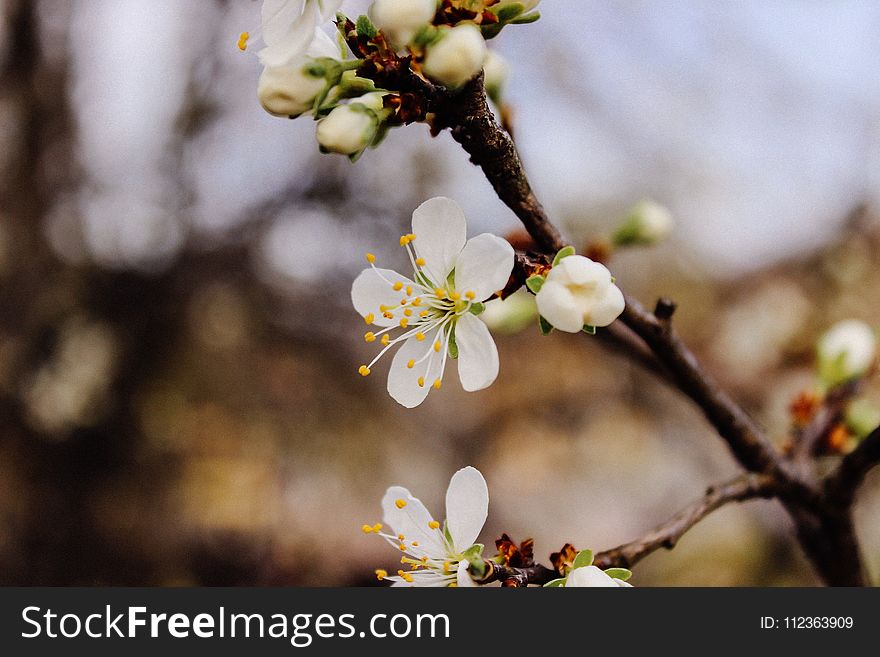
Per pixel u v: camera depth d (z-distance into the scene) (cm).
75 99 66
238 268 66
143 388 63
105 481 62
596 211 68
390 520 26
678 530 25
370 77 24
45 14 64
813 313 55
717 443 63
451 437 68
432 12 23
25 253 62
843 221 57
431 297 25
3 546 59
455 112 24
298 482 64
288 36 24
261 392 65
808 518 27
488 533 62
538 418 67
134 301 64
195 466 64
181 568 61
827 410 28
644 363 28
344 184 65
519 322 29
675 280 62
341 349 68
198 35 66
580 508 63
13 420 60
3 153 63
